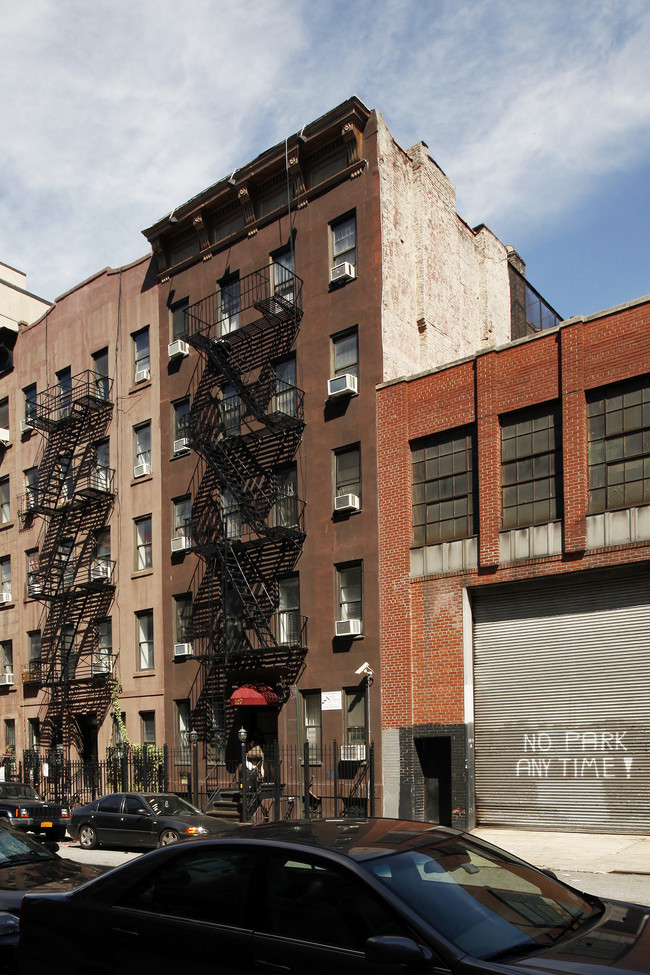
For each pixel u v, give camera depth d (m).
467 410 22.00
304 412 25.69
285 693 24.80
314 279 26.11
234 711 26.38
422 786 21.64
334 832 5.66
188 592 28.67
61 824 22.48
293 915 5.06
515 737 20.33
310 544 24.91
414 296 26.11
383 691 22.47
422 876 5.05
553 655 19.97
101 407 32.97
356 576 23.88
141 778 28.14
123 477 31.98
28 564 36.31
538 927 4.84
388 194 25.28
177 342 29.92
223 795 24.78
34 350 37.31
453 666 21.30
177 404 30.27
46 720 33.78
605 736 18.91
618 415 19.22
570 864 15.20
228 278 28.98
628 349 19.06
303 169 26.81
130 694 30.05
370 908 4.82
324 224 26.09
